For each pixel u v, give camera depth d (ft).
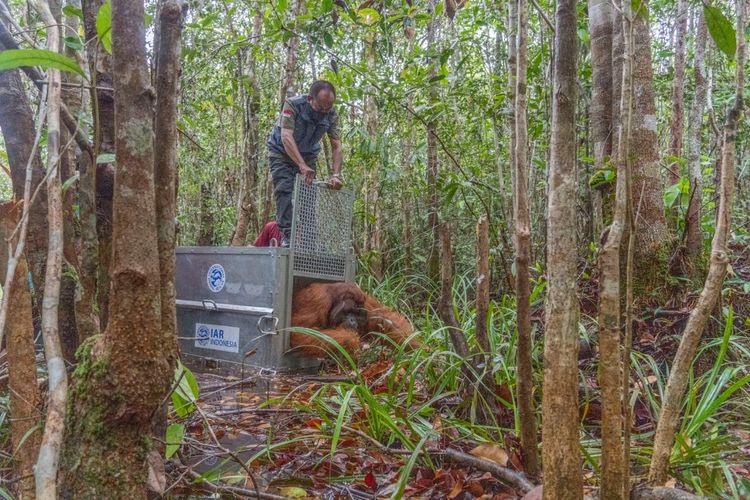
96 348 4.48
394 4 21.27
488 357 10.17
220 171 35.76
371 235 28.45
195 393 6.50
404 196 26.05
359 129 21.99
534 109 19.24
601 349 5.11
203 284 16.75
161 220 5.13
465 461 8.09
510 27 12.73
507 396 10.11
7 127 6.70
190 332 16.99
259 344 15.62
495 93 21.03
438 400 10.89
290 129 18.16
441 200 23.76
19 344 5.40
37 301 6.93
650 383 10.91
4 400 7.64
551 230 4.83
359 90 21.16
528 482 7.20
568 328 4.75
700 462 7.51
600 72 14.15
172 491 6.93
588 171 16.29
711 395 8.27
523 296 7.07
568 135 4.80
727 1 23.13
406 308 21.95
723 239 5.67
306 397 12.20
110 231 6.69
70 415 4.48
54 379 3.99
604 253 5.05
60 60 4.56
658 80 26.05
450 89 21.66
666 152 23.15
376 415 9.24
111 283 4.39
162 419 6.16
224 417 10.55
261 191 30.96
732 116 5.56
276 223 19.81
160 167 5.16
